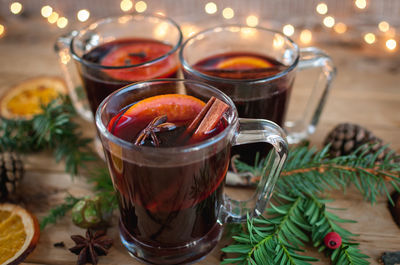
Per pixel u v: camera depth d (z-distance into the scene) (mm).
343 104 475
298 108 483
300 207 361
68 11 678
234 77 363
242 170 389
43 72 520
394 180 380
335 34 568
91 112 435
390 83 496
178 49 383
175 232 324
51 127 408
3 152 406
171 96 324
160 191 302
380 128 447
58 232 363
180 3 684
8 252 344
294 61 360
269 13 667
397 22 585
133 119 317
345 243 338
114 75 365
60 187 402
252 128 313
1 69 526
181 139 302
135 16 427
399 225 363
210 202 324
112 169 313
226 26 401
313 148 382
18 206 373
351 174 372
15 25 601
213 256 346
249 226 329
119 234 358
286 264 326
